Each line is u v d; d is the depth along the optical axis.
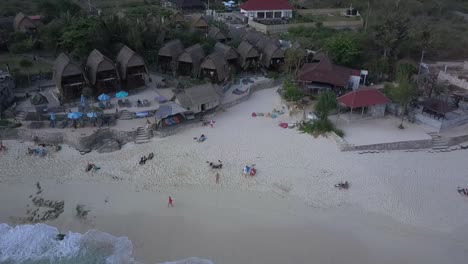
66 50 72.00
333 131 55.53
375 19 106.56
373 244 37.81
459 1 139.62
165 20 89.06
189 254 36.06
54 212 40.69
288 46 85.50
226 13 116.88
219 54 72.94
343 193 44.56
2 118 55.41
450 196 44.50
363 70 74.31
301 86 69.06
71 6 92.38
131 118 57.12
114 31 76.38
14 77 63.47
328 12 116.00
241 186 45.28
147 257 35.69
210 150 51.81
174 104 58.22
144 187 44.69
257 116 61.50
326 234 38.88
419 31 87.50
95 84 62.06
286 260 35.72
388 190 45.22
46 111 56.66
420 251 37.12
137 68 65.06
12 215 40.19
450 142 55.19
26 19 80.50
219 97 61.00
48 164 48.34
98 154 50.69
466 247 37.62
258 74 77.69
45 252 36.19
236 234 38.50
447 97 65.56
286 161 49.94
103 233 38.16
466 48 93.19
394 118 61.47
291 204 42.75
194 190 44.44
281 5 106.69
